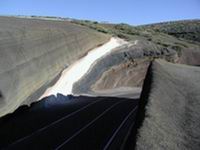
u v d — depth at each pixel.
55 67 46.09
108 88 60.06
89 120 30.19
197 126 16.91
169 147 13.76
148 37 99.00
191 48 99.06
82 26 76.44
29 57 38.78
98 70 58.09
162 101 20.05
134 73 68.69
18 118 31.16
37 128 27.38
